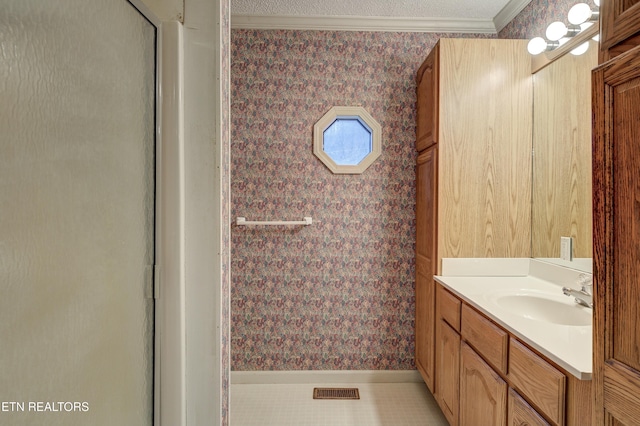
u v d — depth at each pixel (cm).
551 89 171
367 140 228
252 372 223
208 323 75
